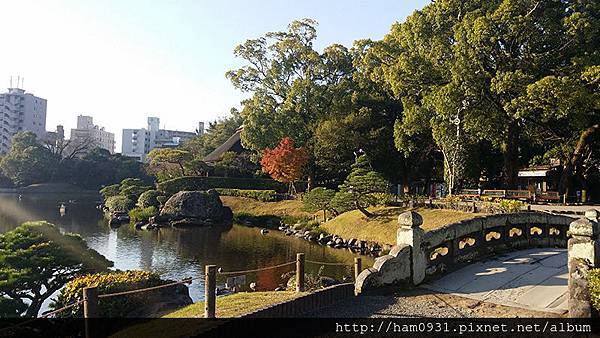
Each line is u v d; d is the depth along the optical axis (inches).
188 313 404.2
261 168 2269.9
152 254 1060.5
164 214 1685.5
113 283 490.3
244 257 1020.5
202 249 1126.4
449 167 1357.0
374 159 1700.3
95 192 3117.6
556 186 1411.2
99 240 1263.5
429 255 400.5
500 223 469.4
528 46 1139.9
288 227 1530.5
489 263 425.4
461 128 1227.2
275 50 1910.7
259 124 1910.7
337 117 1737.2
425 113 1283.2
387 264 367.2
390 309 319.3
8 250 553.9
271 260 981.8
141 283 515.5
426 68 1252.5
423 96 1283.2
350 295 352.8
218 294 652.1
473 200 1168.2
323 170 1942.7
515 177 1309.1
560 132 1253.1
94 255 626.2
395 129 1393.9
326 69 1871.3
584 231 300.7
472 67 1141.7
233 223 1732.3
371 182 1227.9
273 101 1940.2
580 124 1082.7
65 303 450.0
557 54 1141.7
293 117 1888.5
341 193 1284.4
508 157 1306.6
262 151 1987.0
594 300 268.2
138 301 493.7
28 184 3090.6
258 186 2223.2
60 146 3403.1
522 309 308.8
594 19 1114.7
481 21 1084.5
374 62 1577.3
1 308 459.8
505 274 385.7
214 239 1298.0
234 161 2401.6
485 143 1507.1
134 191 2087.8
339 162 1776.6
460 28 1152.8
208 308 357.1
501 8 1097.4
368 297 349.7
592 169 1441.9
